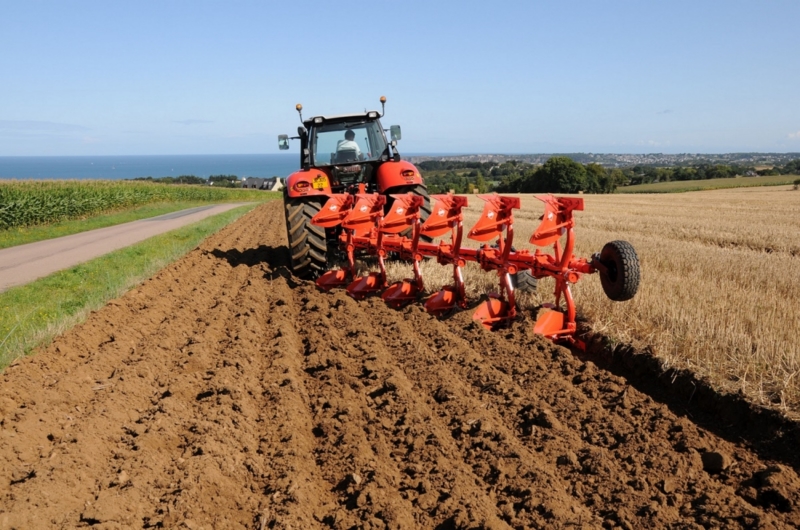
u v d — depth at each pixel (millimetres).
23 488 3312
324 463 3826
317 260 9289
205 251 13594
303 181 9211
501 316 6457
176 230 21016
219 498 3359
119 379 5004
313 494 3459
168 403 4461
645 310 6273
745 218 22672
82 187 33906
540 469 3518
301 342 6367
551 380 4836
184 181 100062
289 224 9242
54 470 3486
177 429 4152
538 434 4035
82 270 11539
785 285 8102
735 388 4523
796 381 4445
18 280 11047
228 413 4359
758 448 3977
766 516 3033
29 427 4109
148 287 8938
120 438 4055
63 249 16219
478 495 3307
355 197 8523
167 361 5664
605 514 3178
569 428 4145
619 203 34844
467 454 3814
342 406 4496
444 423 4262
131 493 3303
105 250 15516
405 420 4223
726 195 44375
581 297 6852
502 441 3900
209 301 8391
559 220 5816
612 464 3596
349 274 8875
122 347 5988
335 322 6879
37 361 5488
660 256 10789
